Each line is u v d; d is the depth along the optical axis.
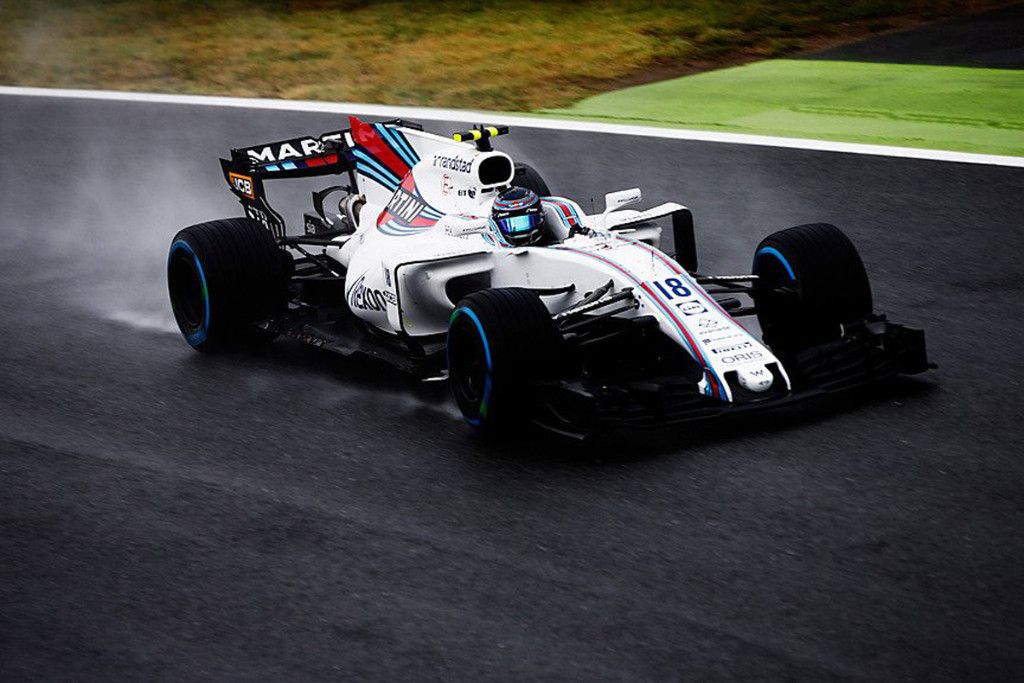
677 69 68.25
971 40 68.44
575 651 19.59
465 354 27.28
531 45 76.50
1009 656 18.69
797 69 65.69
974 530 22.19
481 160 31.27
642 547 22.38
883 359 27.72
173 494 25.77
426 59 75.56
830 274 27.98
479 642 20.00
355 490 25.42
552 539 22.88
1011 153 47.44
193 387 31.62
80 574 22.89
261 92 70.81
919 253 38.72
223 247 32.91
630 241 29.39
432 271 29.58
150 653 20.31
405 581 21.91
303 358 33.50
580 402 25.28
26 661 20.25
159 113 66.50
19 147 61.56
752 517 23.09
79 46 88.44
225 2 98.56
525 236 29.84
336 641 20.30
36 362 33.97
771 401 26.02
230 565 22.86
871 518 22.81
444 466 26.12
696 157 50.44
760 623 19.94
